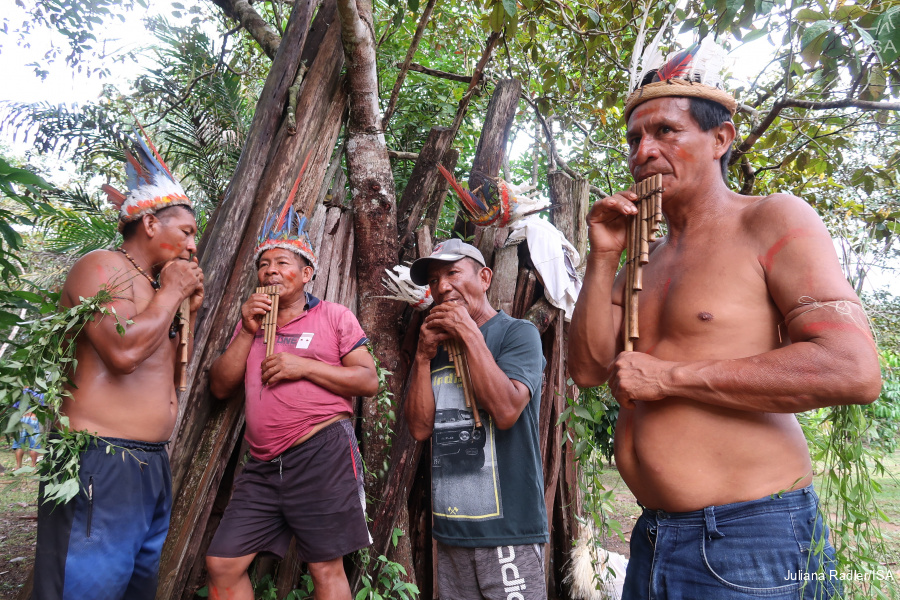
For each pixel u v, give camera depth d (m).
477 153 3.86
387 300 3.44
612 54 4.32
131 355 2.02
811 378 1.22
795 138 3.98
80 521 1.96
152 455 2.19
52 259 4.82
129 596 2.21
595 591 3.44
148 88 4.55
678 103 1.54
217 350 2.78
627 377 1.47
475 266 2.68
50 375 1.88
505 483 2.29
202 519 2.65
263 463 2.39
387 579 2.86
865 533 1.49
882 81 2.81
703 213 1.55
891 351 2.02
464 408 2.43
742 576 1.35
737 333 1.41
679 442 1.44
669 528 1.48
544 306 3.58
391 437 3.24
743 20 2.58
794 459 1.39
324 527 2.34
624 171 5.79
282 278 2.55
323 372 2.42
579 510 3.58
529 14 4.02
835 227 2.56
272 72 3.33
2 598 3.30
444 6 5.48
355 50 3.37
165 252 2.30
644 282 1.68
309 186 3.31
